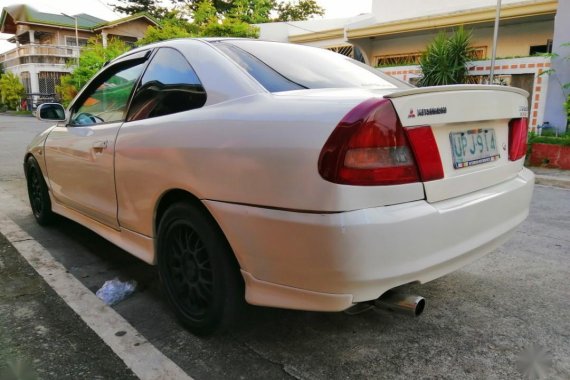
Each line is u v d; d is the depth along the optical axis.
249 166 1.98
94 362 2.21
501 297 2.94
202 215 2.25
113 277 3.22
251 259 2.03
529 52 10.62
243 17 23.50
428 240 1.92
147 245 2.73
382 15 13.22
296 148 1.84
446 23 11.04
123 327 2.53
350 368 2.18
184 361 2.23
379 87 2.60
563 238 4.19
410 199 1.89
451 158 2.09
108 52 25.38
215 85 2.38
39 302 2.80
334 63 2.89
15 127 17.67
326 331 2.51
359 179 1.76
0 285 3.04
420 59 10.76
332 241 1.75
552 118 8.73
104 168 2.95
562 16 8.38
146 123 2.65
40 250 3.71
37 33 40.94
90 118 3.41
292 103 2.01
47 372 2.12
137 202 2.68
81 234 4.13
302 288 1.91
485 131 2.35
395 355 2.29
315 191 1.78
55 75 37.00
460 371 2.16
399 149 1.85
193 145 2.23
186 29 21.72
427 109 1.95
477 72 9.67
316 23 18.67
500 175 2.44
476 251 2.21
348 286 1.79
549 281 3.20
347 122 1.77
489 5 10.79
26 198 5.50
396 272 1.83
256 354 2.29
